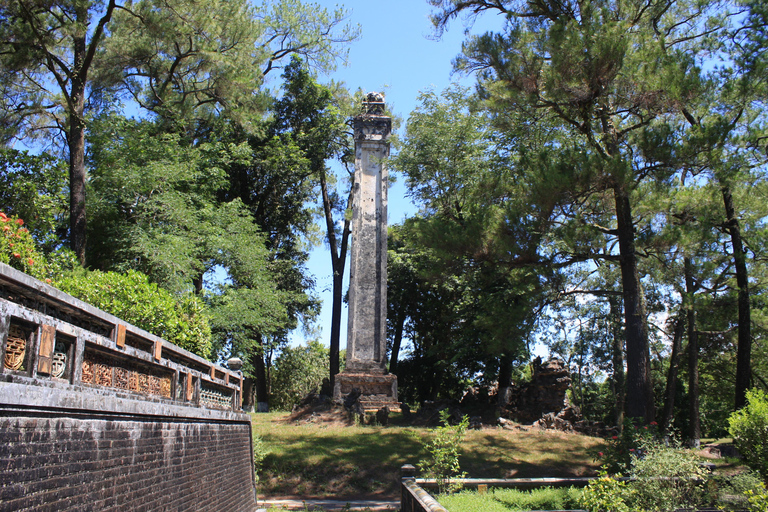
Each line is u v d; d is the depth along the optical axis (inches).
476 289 986.7
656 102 583.8
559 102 630.5
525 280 671.8
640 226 668.1
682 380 1397.6
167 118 1055.6
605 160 573.3
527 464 734.5
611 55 561.3
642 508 367.2
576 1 655.1
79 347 202.2
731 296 840.9
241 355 922.7
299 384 1883.6
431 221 698.2
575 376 1658.5
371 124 1200.8
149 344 283.7
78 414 192.9
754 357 1047.6
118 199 861.8
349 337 1097.4
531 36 617.6
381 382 1063.0
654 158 587.5
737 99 631.8
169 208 845.8
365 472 685.9
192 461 331.6
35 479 164.4
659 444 486.6
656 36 681.0
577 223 609.3
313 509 542.0
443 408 978.7
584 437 892.6
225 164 1141.1
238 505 467.8
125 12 954.7
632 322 625.9
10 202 766.5
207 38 924.0
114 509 217.6
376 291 1122.0
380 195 1170.6
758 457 446.9
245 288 981.8
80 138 764.6
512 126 709.3
